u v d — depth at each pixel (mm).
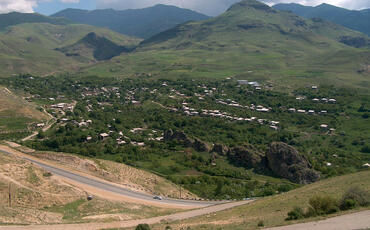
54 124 190875
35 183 82500
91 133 175875
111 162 118188
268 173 132000
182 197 100562
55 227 58969
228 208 74125
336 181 71188
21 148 127562
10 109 199625
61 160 112438
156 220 68125
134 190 97250
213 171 130250
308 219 43844
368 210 43031
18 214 63625
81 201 78938
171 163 138875
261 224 45969
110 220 66250
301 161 130000
